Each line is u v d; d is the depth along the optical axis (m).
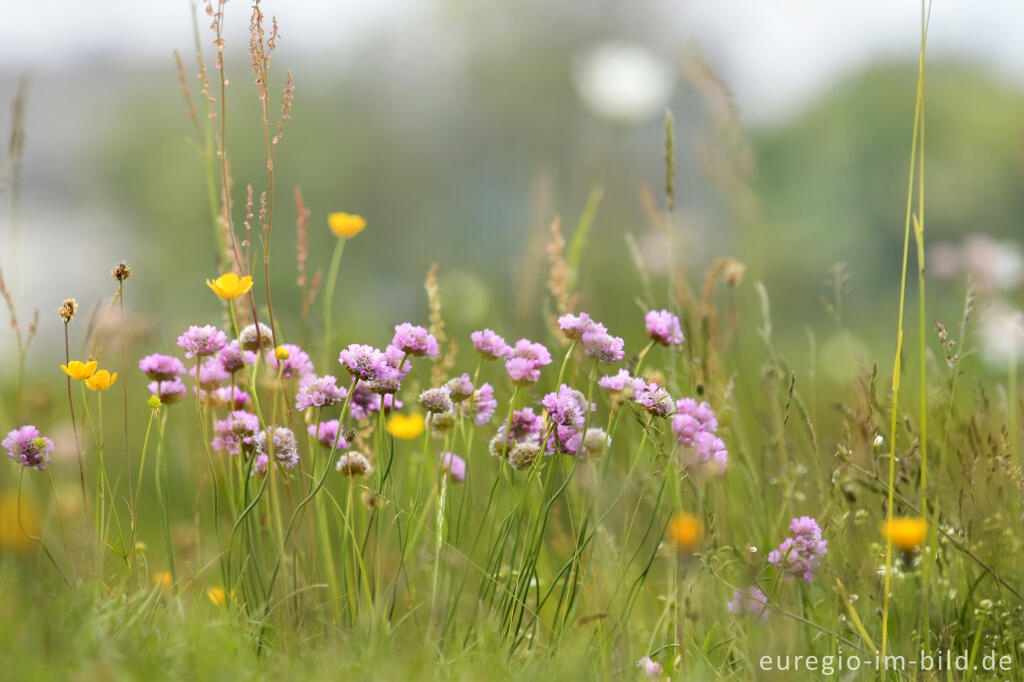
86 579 3.98
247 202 4.32
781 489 4.95
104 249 39.88
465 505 4.96
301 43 53.19
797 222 50.16
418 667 3.47
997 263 8.88
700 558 4.19
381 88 54.41
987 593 4.63
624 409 4.76
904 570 4.61
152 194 45.03
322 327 5.74
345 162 49.31
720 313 6.25
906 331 8.95
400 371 4.16
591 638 3.88
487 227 49.12
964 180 51.25
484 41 54.09
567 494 4.91
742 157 8.11
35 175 47.06
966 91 55.03
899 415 4.82
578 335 4.07
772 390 5.52
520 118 51.25
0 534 4.05
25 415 5.98
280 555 3.93
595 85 22.55
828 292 23.28
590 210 6.59
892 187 51.69
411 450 5.24
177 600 3.82
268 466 4.02
